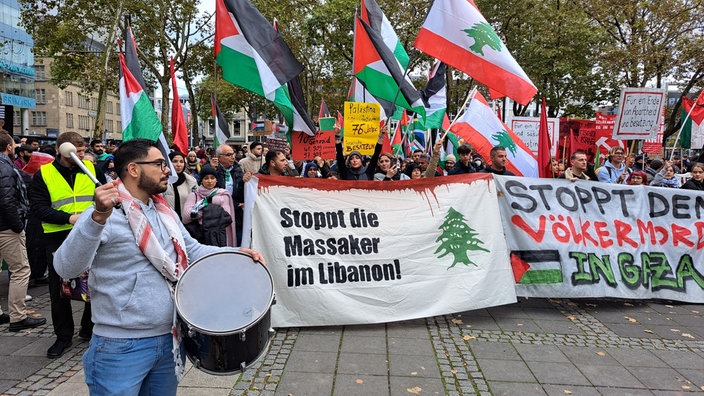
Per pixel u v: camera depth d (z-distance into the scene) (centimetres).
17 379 377
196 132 2583
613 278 573
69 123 6006
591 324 518
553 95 2216
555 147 1123
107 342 209
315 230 503
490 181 559
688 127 1041
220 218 518
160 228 224
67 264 195
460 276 520
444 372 395
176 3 2147
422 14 2084
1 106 1269
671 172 911
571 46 2059
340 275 496
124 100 555
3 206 449
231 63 617
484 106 730
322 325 482
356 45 709
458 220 533
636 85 1972
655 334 493
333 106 3466
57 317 425
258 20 615
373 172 643
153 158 217
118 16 1744
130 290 209
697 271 598
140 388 228
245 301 222
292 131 746
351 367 400
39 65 5644
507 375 393
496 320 525
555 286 560
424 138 1380
